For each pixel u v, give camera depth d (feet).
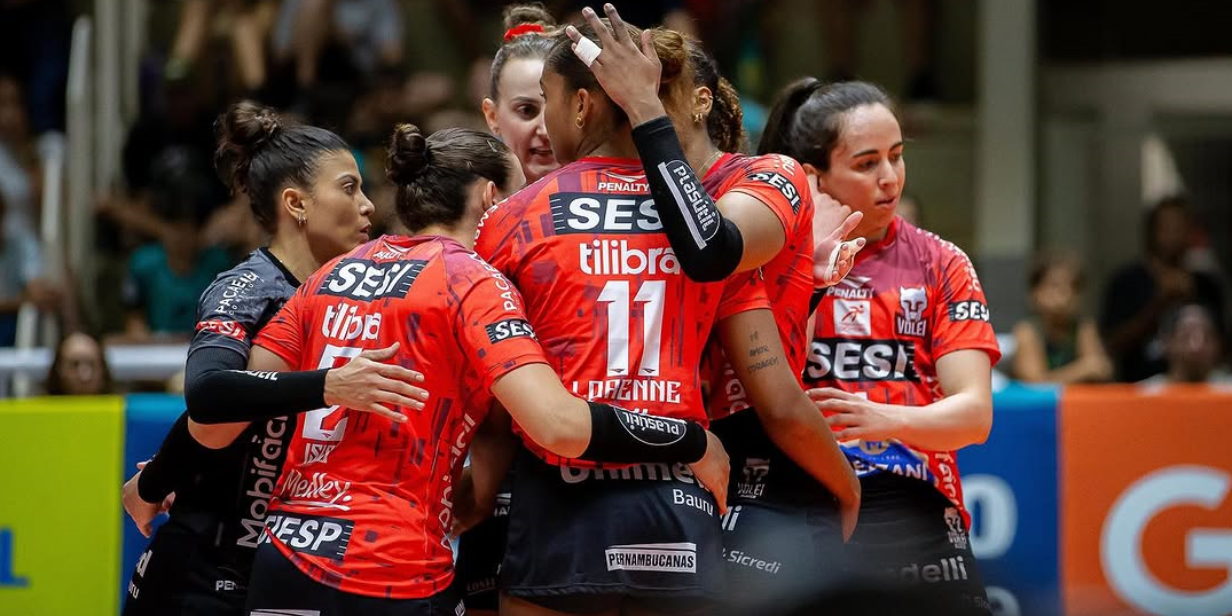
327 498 27.45
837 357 32.12
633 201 27.50
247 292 30.07
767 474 30.58
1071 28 94.43
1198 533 46.70
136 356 57.88
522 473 27.89
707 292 27.45
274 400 26.99
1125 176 93.66
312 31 88.63
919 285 32.53
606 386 26.76
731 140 31.68
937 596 15.23
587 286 27.07
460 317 27.09
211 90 90.33
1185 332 66.59
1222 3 92.43
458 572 32.73
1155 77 93.56
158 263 77.61
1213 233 92.63
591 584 26.53
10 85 85.97
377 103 86.33
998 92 90.99
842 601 14.37
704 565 26.76
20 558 46.32
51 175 77.56
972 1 96.73
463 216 29.73
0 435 46.50
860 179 31.99
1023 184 90.48
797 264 29.25
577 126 28.27
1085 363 69.00
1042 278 71.20
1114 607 46.57
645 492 26.84
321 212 31.65
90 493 46.44
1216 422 46.70
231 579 30.99
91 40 92.48
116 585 46.24
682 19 84.07
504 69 35.27
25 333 68.33
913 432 30.40
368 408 26.66
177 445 30.01
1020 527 46.96
